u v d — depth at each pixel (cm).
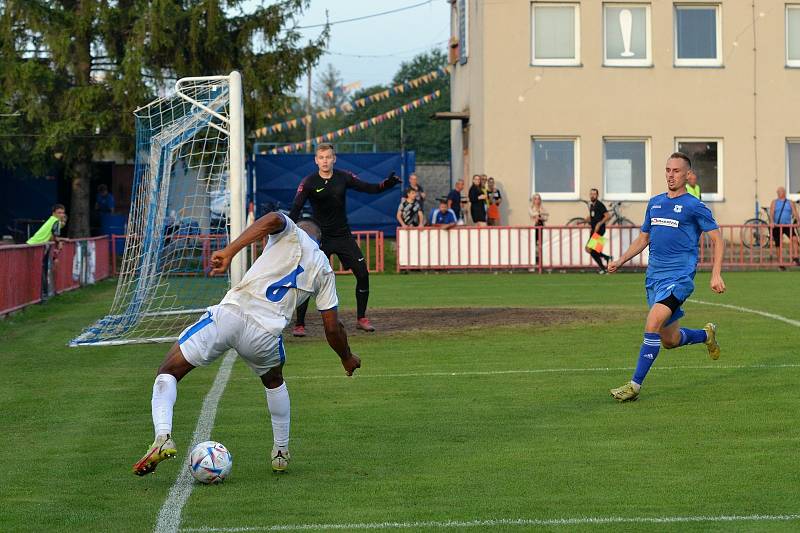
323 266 1079
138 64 4875
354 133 12475
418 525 918
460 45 5628
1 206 5894
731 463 1133
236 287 1064
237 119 2356
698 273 4381
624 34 5103
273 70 5306
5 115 4875
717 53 5147
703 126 5125
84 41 5069
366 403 1502
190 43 5050
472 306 2905
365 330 2308
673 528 904
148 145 2614
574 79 5066
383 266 4675
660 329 1580
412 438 1274
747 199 5147
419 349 2048
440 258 4609
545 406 1467
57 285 3481
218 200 3394
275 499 1009
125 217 5481
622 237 4603
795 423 1332
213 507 982
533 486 1048
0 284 2656
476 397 1541
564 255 4619
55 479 1093
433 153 11856
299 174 5591
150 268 2559
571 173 5125
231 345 1049
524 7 5028
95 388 1666
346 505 986
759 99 5138
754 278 4003
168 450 981
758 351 1955
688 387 1600
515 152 5056
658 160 5112
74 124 4909
